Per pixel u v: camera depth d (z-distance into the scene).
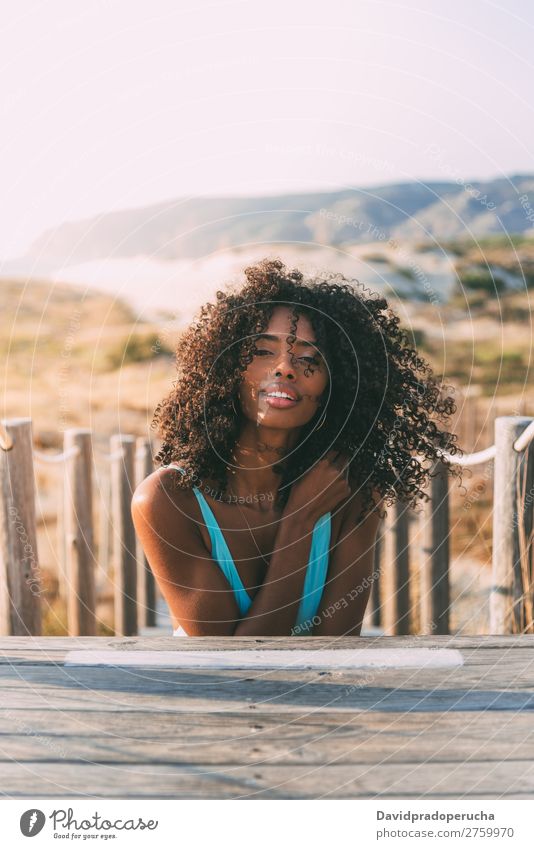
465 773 1.11
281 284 1.70
